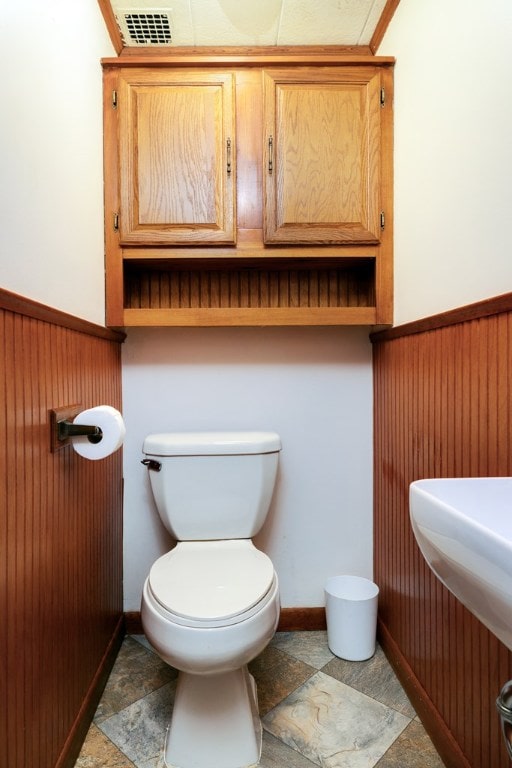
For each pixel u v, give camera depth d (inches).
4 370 30.0
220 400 64.5
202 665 37.2
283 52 58.5
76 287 45.2
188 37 56.2
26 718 33.1
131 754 43.5
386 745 44.2
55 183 39.6
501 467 33.3
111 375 57.9
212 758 42.1
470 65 36.6
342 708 49.1
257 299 63.9
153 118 54.2
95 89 51.2
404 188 51.9
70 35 43.3
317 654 59.1
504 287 32.7
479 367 36.3
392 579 57.1
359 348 65.3
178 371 64.0
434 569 23.7
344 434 65.6
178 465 53.9
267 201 55.0
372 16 53.2
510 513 22.7
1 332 29.6
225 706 42.6
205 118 54.4
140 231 54.8
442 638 42.8
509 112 31.4
